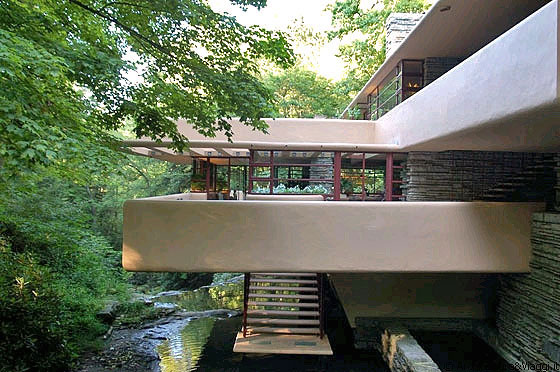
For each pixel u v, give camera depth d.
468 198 11.30
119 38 9.15
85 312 11.24
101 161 7.06
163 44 8.62
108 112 9.05
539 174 10.51
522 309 7.84
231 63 8.95
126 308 13.28
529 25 5.24
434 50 12.01
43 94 6.64
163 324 12.38
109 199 23.91
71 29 8.22
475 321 9.96
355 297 10.10
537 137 7.24
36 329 8.09
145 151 15.84
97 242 15.97
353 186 22.86
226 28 8.20
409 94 13.16
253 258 7.72
